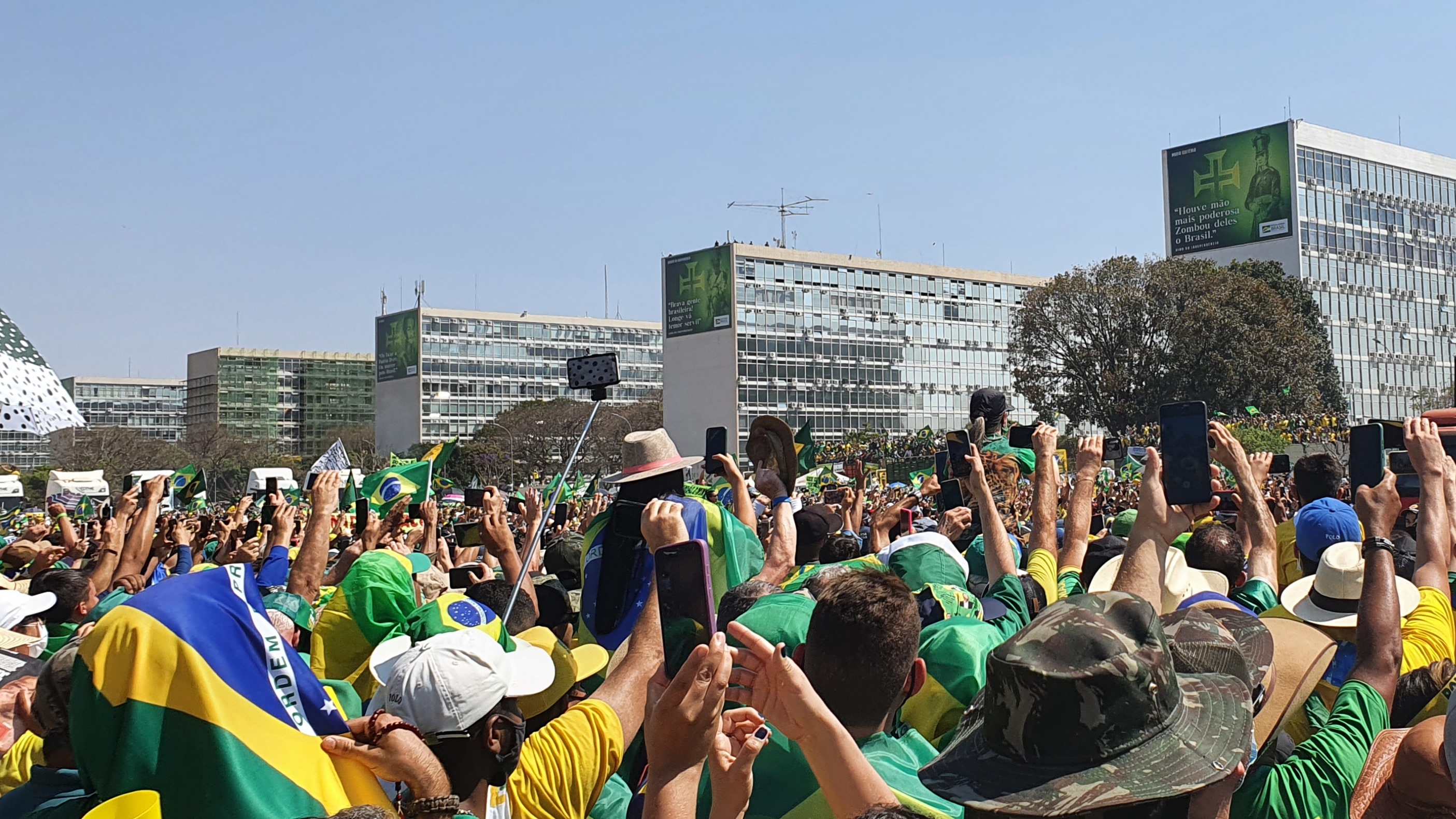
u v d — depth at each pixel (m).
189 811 2.64
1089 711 2.10
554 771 3.12
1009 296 110.44
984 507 4.84
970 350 107.25
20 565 8.64
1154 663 2.15
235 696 2.73
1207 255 83.06
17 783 3.49
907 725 3.57
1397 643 3.19
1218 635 2.55
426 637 4.48
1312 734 3.50
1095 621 2.18
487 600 5.50
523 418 101.81
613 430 99.19
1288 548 6.43
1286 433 38.12
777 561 4.75
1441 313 92.25
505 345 151.50
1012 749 2.18
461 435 145.38
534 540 4.89
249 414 175.62
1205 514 3.87
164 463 106.31
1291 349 54.00
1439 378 91.06
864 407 101.25
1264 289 54.69
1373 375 86.25
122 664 2.68
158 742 2.67
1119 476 15.64
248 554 8.16
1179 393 54.09
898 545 4.96
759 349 97.56
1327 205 85.00
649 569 4.86
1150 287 55.25
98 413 189.00
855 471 8.66
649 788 2.46
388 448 147.25
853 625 2.84
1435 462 4.13
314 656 5.17
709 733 2.46
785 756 2.99
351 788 2.87
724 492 7.79
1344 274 85.38
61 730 2.99
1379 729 3.04
